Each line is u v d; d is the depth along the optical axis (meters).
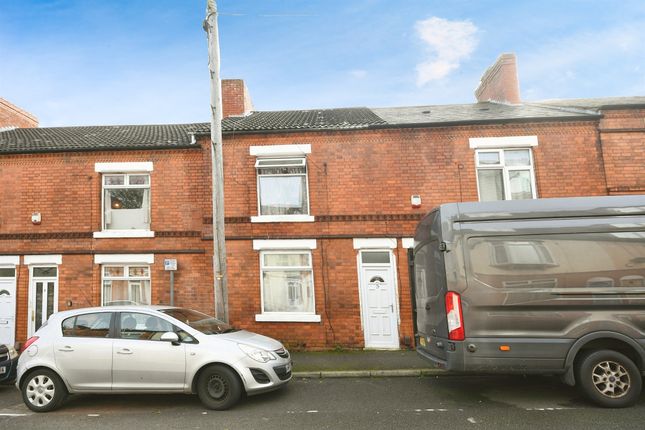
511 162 10.84
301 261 10.67
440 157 10.77
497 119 10.66
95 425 5.38
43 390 6.06
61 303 10.96
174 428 5.20
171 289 10.63
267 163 10.91
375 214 10.57
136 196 11.56
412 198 10.54
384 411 5.73
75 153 11.51
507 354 5.68
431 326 6.53
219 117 8.47
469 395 6.43
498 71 15.13
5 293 11.16
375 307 10.28
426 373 7.84
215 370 5.92
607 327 5.63
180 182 11.34
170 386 5.94
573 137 10.67
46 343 6.21
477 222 6.04
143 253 11.02
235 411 5.83
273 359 6.20
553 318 5.70
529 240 5.91
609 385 5.62
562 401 5.98
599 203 5.98
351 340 10.12
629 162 10.54
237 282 10.52
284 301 10.58
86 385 6.03
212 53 8.55
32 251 11.13
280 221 10.62
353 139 10.91
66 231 11.17
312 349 10.06
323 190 10.75
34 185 11.45
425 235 6.81
